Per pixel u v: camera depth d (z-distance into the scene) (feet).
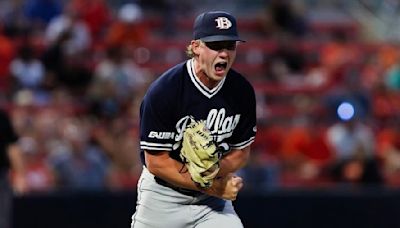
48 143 138.31
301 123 166.61
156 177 70.54
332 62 190.49
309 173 146.30
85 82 164.35
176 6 222.07
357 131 153.89
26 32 186.91
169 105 66.90
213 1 234.38
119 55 166.50
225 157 70.38
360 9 239.50
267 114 169.99
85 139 138.31
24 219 113.19
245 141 70.38
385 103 175.42
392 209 117.91
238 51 197.16
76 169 133.59
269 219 116.26
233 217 71.26
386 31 230.89
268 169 140.77
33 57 170.30
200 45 65.10
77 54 166.09
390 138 163.73
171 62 191.52
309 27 223.10
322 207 117.08
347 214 117.50
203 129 66.74
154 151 68.13
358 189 126.52
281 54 189.57
